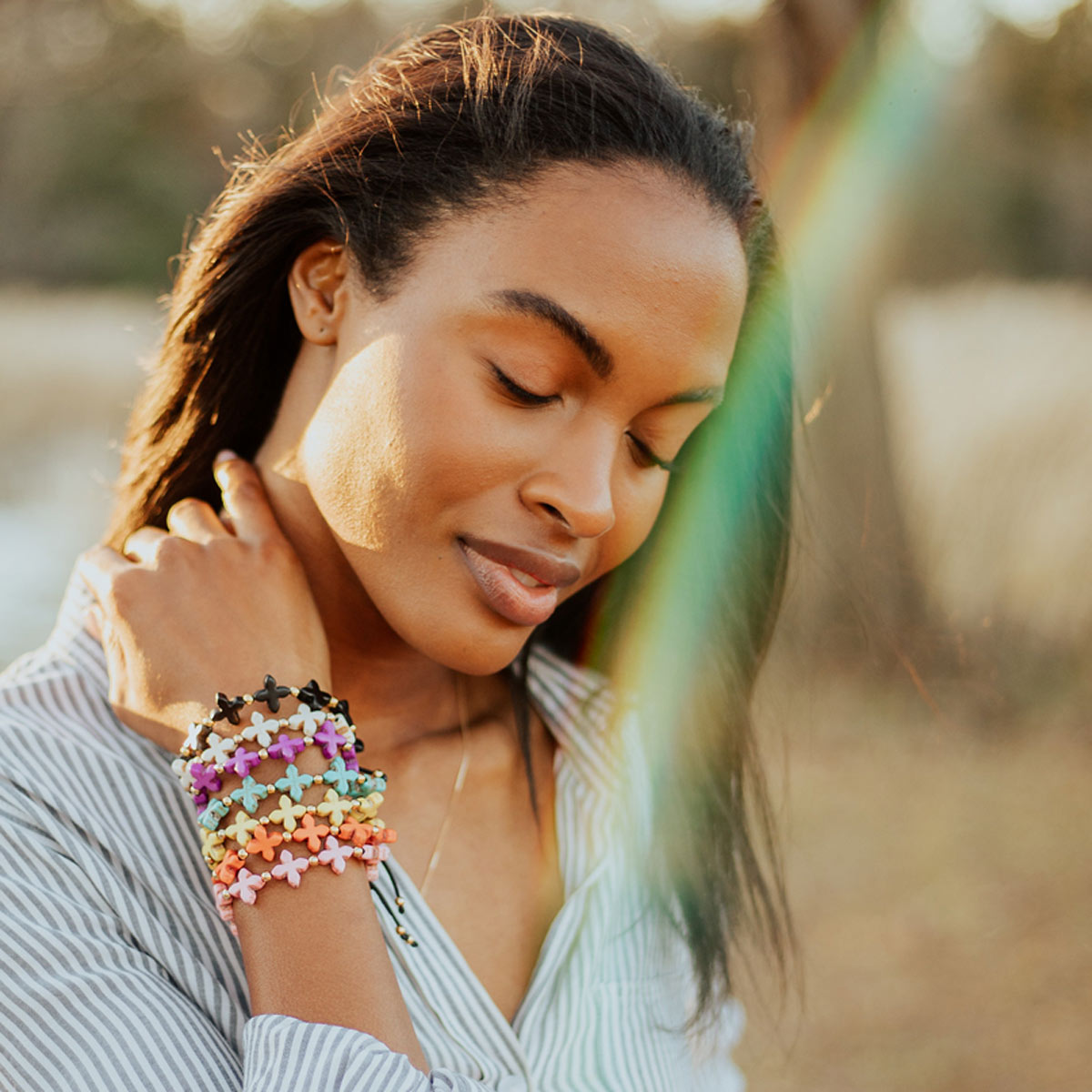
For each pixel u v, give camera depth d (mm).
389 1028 1053
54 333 11008
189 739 1112
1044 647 5398
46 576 6219
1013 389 6410
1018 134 13102
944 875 4238
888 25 5625
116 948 1094
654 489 1262
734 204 1194
